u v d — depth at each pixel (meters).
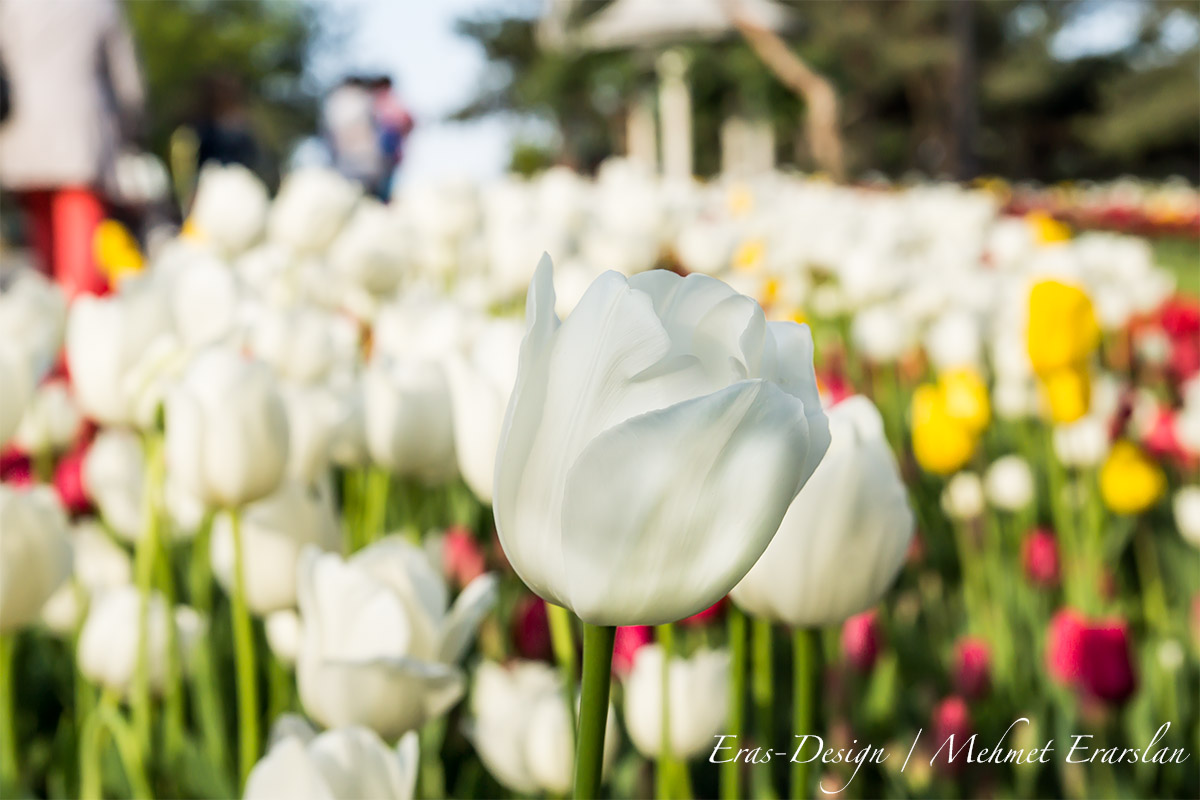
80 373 1.01
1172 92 25.89
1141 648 1.27
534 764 0.90
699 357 0.65
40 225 3.03
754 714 1.12
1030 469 1.67
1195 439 1.58
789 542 0.77
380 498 1.06
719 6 9.21
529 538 0.65
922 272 2.28
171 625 0.95
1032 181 29.19
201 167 4.64
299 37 19.97
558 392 0.65
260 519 0.93
